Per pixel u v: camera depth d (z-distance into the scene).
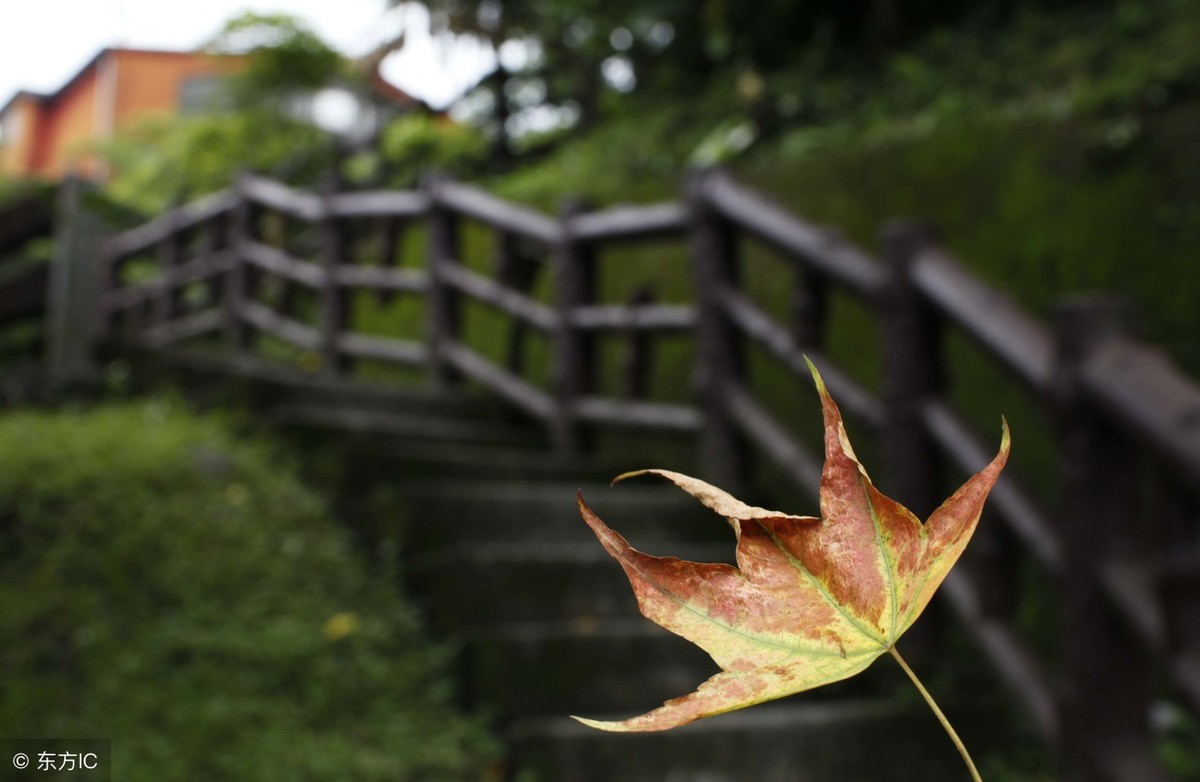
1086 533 2.15
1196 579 1.83
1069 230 3.55
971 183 3.87
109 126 17.06
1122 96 3.45
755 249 4.53
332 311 5.63
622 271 5.18
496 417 4.69
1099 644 2.13
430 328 5.11
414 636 2.95
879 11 6.47
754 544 0.37
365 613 3.02
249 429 3.94
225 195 6.58
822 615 0.36
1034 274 3.64
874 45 6.62
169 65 17.09
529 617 2.97
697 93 7.93
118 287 6.60
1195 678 1.81
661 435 4.11
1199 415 1.86
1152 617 1.97
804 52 7.06
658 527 3.41
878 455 3.47
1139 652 2.13
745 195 3.61
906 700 2.82
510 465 3.68
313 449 3.82
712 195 3.73
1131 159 3.41
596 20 8.20
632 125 7.40
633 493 3.65
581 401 4.27
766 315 3.56
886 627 0.36
